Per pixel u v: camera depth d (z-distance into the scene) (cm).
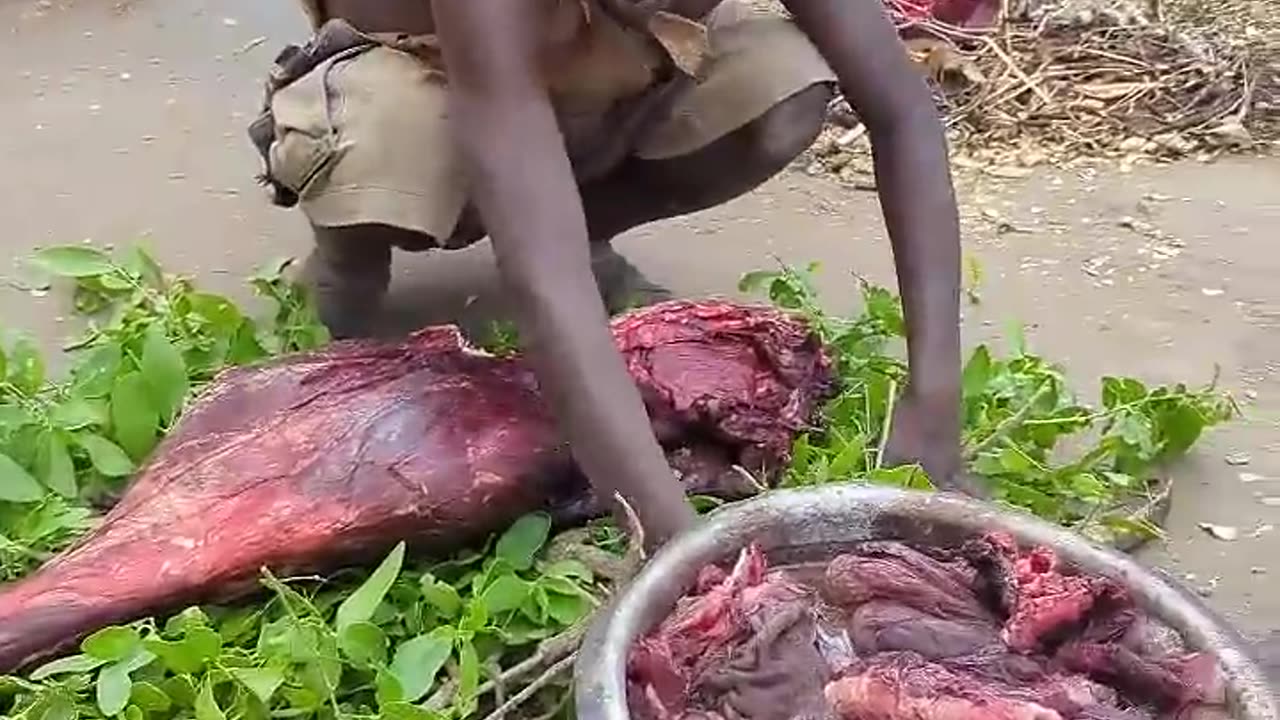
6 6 416
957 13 414
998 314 303
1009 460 236
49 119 361
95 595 198
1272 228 337
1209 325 302
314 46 253
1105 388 258
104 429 235
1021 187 353
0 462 219
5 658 194
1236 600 233
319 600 209
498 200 196
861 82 221
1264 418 275
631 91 244
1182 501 253
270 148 253
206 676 187
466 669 186
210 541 202
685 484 219
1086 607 168
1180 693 162
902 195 221
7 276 299
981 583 176
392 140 236
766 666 163
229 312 260
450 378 217
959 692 156
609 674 159
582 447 193
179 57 394
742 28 253
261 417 213
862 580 175
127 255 306
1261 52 408
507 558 208
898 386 246
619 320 227
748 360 225
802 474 224
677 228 326
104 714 185
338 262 259
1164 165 363
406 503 206
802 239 325
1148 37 411
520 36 195
